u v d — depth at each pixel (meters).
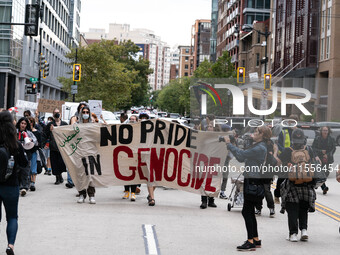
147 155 12.07
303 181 8.65
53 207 11.17
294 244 8.52
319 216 11.43
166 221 10.02
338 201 13.92
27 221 9.52
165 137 12.09
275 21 67.75
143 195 13.74
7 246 7.58
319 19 52.97
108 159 12.15
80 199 11.96
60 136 12.02
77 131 12.05
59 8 79.81
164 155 12.05
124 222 9.71
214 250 7.82
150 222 9.83
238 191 11.55
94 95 58.12
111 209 11.17
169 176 11.98
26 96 60.56
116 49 65.06
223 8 109.69
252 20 87.75
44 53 69.06
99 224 9.45
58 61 81.88
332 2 50.00
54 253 7.25
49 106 28.45
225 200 13.34
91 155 12.04
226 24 104.62
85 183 11.93
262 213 11.69
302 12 55.81
